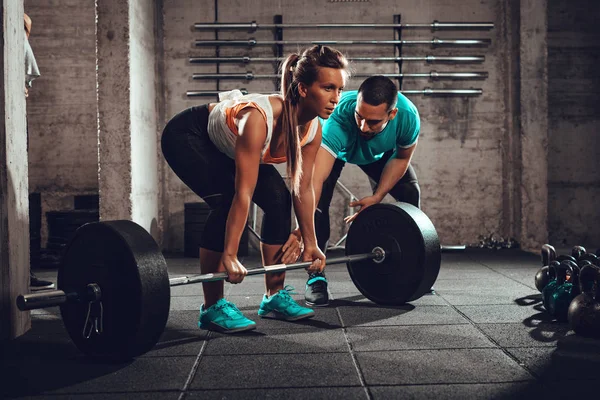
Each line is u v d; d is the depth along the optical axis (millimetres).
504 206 5555
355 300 2752
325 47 1805
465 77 5504
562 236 5633
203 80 5500
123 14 4484
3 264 2053
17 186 2139
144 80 4984
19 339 2076
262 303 2365
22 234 2180
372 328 2143
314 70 1762
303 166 2055
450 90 5492
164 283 1705
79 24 5652
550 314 2270
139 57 4820
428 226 2516
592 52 5570
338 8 5531
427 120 5555
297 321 2275
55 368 1689
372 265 2611
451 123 5559
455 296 2828
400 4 5535
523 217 5266
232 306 2162
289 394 1432
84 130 5691
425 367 1644
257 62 5488
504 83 5543
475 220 5570
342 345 1900
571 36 5566
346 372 1605
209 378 1568
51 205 5688
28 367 1704
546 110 5250
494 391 1437
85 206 5371
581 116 5605
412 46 5547
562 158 5609
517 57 5426
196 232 4945
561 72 5590
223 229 2043
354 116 2564
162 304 1699
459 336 2004
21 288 2164
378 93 2311
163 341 1985
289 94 1836
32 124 5668
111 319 1720
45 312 2607
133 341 1676
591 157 5605
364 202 2658
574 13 5566
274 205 2150
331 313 2434
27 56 3162
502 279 3439
